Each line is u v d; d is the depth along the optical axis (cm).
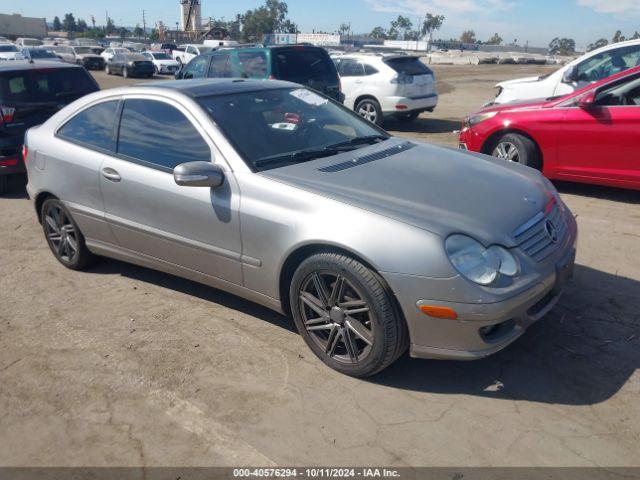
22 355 358
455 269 280
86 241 454
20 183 781
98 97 441
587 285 422
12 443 284
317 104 448
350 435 280
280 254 328
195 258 379
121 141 413
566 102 634
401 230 289
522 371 325
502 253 292
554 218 342
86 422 296
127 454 274
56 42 6300
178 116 386
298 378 325
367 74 1191
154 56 3472
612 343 348
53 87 736
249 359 345
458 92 2122
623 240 511
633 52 848
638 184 598
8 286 458
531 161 666
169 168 379
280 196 327
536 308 312
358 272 297
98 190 420
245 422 292
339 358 326
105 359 350
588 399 299
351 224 299
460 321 282
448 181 342
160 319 395
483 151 709
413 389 313
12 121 686
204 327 383
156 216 388
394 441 275
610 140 600
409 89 1177
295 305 336
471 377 321
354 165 361
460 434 278
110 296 434
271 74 977
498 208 315
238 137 366
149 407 305
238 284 364
